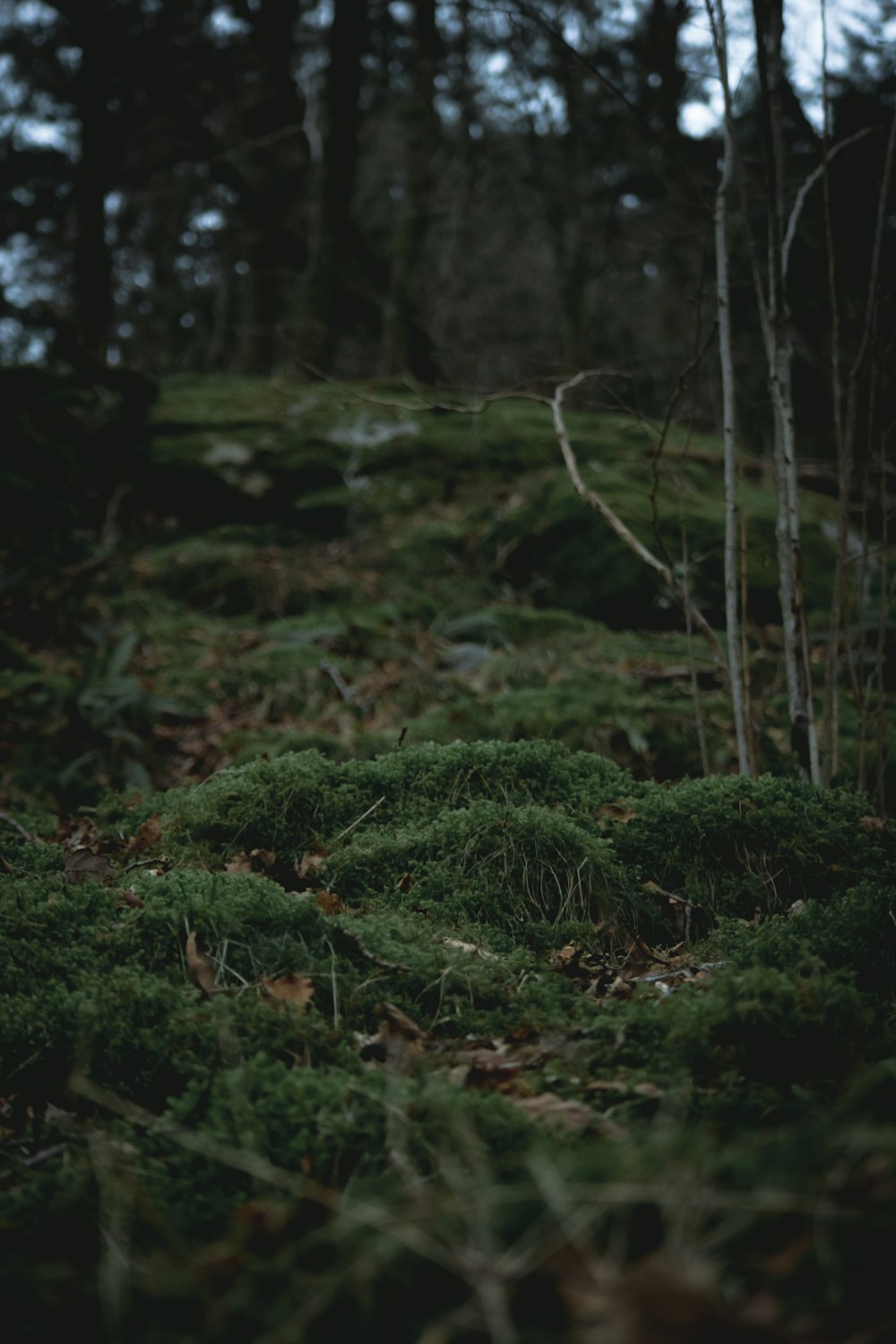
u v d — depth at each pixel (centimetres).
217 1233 148
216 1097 179
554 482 820
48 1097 201
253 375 1591
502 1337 103
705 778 351
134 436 887
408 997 232
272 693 573
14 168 1433
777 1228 113
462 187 1756
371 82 1681
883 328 430
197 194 1889
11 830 360
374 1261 114
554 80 1504
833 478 821
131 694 536
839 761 432
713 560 707
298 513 846
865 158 520
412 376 1309
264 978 228
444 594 738
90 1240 149
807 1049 189
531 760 345
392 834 320
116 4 1220
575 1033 209
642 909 295
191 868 284
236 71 1509
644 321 1917
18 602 680
